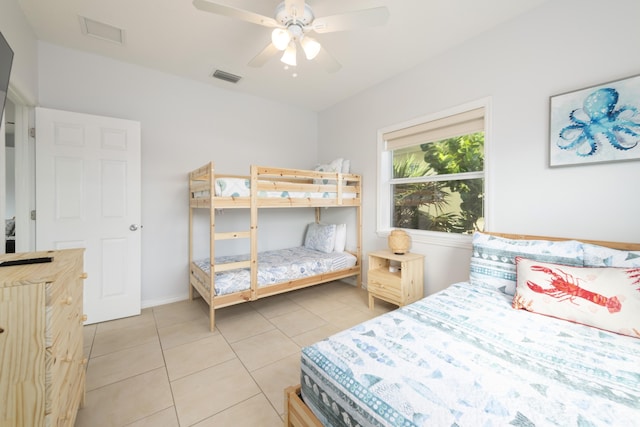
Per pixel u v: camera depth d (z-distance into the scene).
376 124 3.26
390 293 2.61
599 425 0.74
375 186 3.31
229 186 2.48
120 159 2.57
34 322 0.83
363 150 3.45
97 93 2.60
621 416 0.77
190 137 3.12
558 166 1.88
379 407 0.84
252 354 2.00
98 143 2.47
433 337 1.24
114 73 2.68
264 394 1.59
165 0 1.88
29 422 0.83
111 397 1.55
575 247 1.62
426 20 2.11
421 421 0.77
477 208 2.53
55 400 0.91
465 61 2.39
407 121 2.88
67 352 1.08
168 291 3.02
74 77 2.50
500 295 1.76
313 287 3.57
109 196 2.52
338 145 3.83
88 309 2.45
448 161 2.74
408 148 3.11
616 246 1.59
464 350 1.13
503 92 2.15
